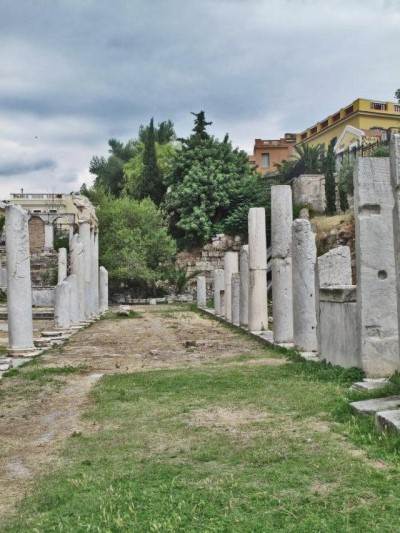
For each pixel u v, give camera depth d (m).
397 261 7.51
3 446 8.01
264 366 13.38
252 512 4.93
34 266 60.84
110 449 7.37
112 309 44.12
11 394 11.67
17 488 6.36
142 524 4.88
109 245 50.16
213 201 53.59
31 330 17.45
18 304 17.17
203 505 5.14
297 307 15.10
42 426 9.06
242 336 21.72
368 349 10.27
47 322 32.66
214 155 55.44
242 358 15.29
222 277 33.69
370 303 10.29
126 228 50.22
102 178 86.88
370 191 10.32
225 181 53.81
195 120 58.09
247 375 12.05
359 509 4.77
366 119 53.84
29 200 81.88
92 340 21.86
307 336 14.91
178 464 6.45
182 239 55.66
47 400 11.02
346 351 11.29
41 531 4.99
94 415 9.29
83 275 30.39
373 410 7.59
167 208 56.31
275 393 9.84
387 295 10.30
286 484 5.47
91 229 34.53
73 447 7.62
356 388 9.46
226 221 53.19
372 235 10.30
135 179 70.88
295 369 12.52
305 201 46.69
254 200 53.12
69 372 14.12
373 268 10.30
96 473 6.42
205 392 10.45
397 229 7.47
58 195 82.50
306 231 14.99
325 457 6.14
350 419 7.52
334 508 4.84
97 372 14.14
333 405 8.53
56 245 69.19
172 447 7.19
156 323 29.92
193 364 14.73
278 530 4.54
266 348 17.36
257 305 21.28
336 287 11.76
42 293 46.72
